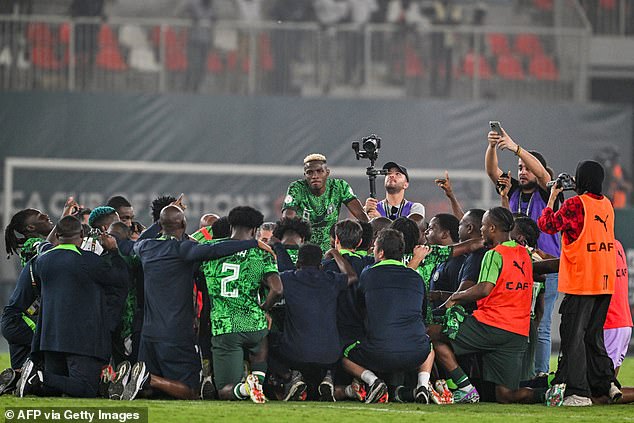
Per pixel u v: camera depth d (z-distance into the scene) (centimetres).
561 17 8556
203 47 8125
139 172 7612
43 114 7556
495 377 3216
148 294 3183
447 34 8356
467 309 3341
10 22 7925
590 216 3098
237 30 8256
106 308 3225
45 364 3209
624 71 9531
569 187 3206
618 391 3100
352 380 3303
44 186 7538
